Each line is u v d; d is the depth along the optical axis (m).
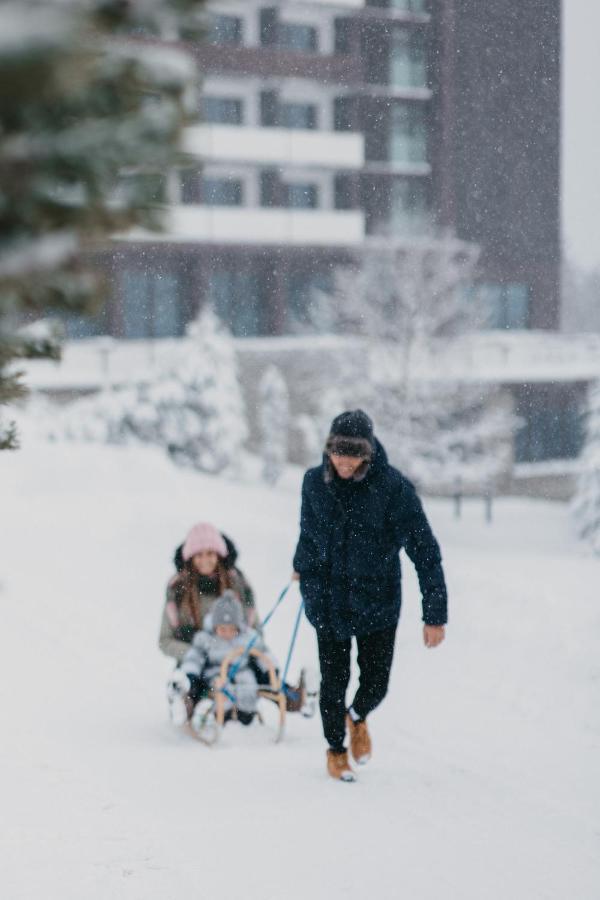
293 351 85.44
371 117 101.69
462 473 75.56
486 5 108.62
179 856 8.15
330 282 95.12
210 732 13.33
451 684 16.50
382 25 101.38
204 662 13.69
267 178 93.75
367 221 101.94
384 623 10.85
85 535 35.56
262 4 91.25
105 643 20.28
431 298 75.44
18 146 1.82
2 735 12.44
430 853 8.43
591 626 18.86
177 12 2.02
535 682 16.11
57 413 70.00
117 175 2.05
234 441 73.56
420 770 11.50
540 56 110.38
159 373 73.00
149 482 50.94
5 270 1.83
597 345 97.25
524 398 93.31
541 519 76.00
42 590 26.45
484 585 22.70
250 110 93.50
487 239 109.69
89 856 8.07
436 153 103.56
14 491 45.81
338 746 10.88
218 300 92.19
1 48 1.49
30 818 9.02
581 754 12.47
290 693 13.64
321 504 10.70
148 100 2.24
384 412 75.06
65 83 1.61
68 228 1.94
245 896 7.35
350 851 8.42
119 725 13.59
